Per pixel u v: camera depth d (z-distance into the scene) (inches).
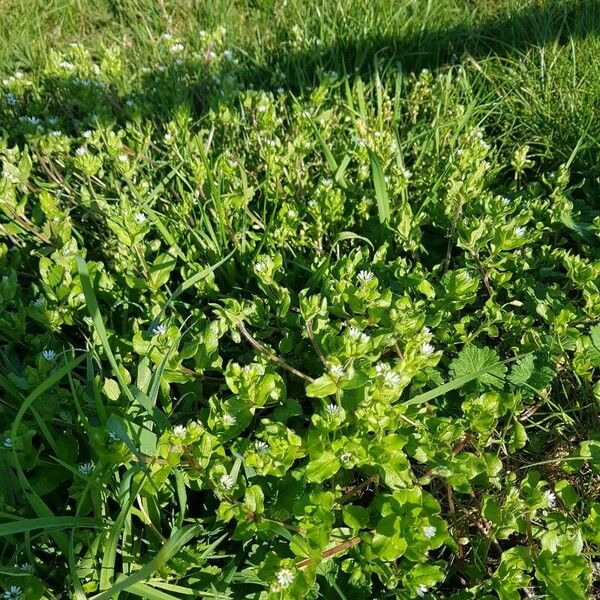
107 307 18.5
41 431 15.1
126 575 13.0
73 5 36.8
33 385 15.2
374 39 32.2
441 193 23.1
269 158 21.6
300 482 14.1
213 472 13.3
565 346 16.8
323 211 20.6
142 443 13.6
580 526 13.0
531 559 12.8
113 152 21.3
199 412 15.5
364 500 15.9
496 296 19.8
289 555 13.6
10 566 12.4
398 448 12.9
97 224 21.7
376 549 12.3
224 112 23.7
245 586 13.9
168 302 16.3
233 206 20.8
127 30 35.4
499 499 14.9
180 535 11.6
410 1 34.3
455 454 14.1
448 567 14.5
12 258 19.4
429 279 19.7
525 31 32.4
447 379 17.1
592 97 27.2
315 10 34.1
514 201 21.7
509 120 28.0
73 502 15.1
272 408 16.9
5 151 21.2
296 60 31.0
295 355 17.2
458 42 32.5
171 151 23.6
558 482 13.8
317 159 24.7
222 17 34.7
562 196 21.8
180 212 20.9
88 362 15.2
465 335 17.3
